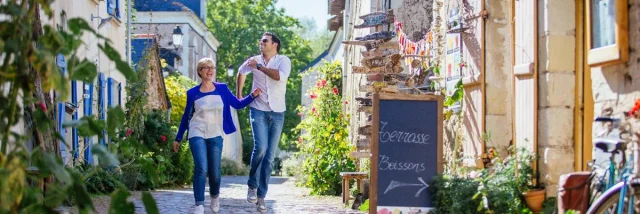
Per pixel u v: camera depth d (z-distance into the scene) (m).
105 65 15.66
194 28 38.47
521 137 7.64
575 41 7.19
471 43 8.81
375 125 7.05
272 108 9.84
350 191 13.73
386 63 10.71
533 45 7.37
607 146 5.84
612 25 6.36
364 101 11.20
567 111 7.18
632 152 5.68
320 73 20.52
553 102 7.16
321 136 15.30
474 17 8.69
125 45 19.19
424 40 11.36
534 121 7.36
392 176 7.04
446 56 9.83
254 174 9.88
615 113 6.39
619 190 5.32
